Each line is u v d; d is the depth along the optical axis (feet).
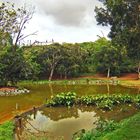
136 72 270.67
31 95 151.64
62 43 261.85
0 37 174.70
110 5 101.86
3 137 63.46
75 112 103.96
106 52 259.60
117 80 224.94
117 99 116.67
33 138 68.44
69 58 257.14
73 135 67.31
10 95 152.56
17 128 77.41
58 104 115.85
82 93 160.35
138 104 110.52
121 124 65.05
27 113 99.55
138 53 108.17
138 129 56.65
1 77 175.22
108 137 56.08
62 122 87.40
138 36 102.27
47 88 191.21
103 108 107.86
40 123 85.87
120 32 106.01
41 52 254.68
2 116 96.78
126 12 101.76
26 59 187.62
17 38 181.37
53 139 67.82
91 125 82.89
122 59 258.78
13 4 175.01
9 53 178.19
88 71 280.72
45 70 258.37
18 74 181.27
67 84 220.84
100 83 220.84
